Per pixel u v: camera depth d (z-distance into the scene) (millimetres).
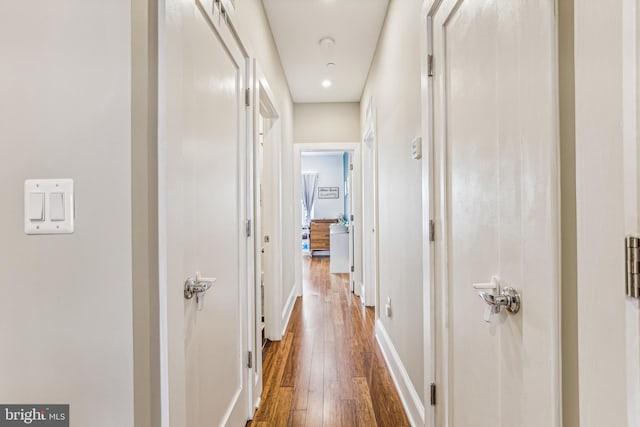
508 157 847
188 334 1075
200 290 1095
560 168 672
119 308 800
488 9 943
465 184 1115
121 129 805
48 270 803
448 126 1263
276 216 2982
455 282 1206
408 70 1848
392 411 1889
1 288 804
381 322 2768
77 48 806
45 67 808
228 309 1514
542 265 711
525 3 762
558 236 676
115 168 804
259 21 2188
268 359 2553
